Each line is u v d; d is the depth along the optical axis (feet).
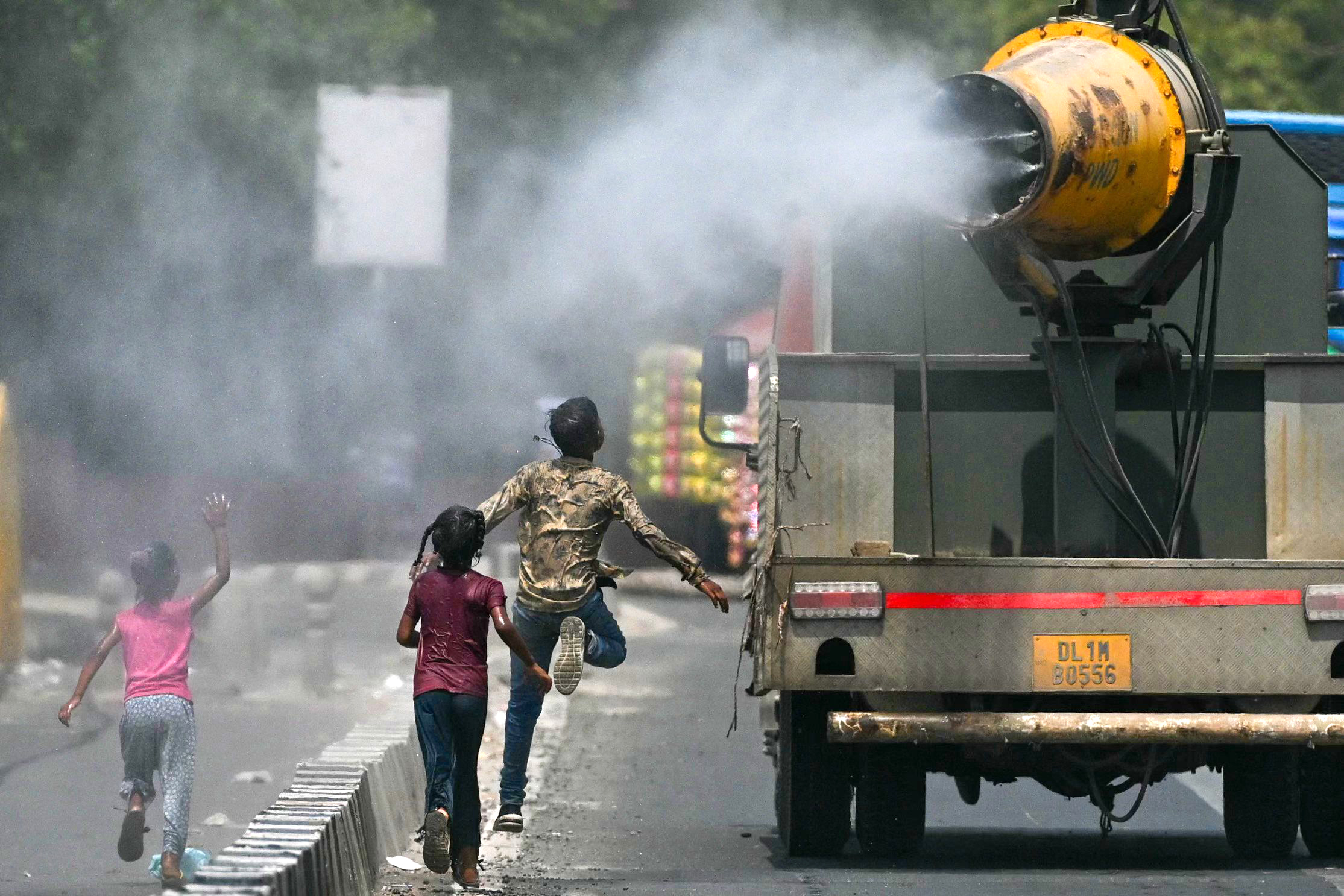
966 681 100.32
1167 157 103.45
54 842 111.04
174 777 95.66
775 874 102.47
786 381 104.06
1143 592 100.68
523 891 95.14
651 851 114.21
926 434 102.47
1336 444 106.52
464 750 94.32
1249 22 350.02
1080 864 109.19
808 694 107.65
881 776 109.40
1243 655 100.68
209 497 101.35
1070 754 105.19
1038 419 109.19
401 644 95.20
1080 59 104.06
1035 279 104.32
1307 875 101.96
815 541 103.45
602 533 105.40
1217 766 112.27
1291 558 106.73
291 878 73.10
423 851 91.66
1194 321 115.96
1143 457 110.11
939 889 95.45
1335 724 98.94
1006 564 100.68
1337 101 353.51
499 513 105.09
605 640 105.60
